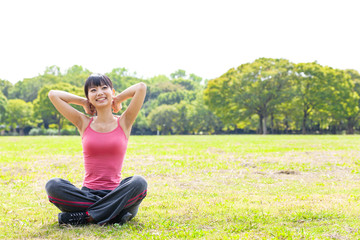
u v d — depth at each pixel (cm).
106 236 351
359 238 341
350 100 4975
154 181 718
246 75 5125
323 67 5188
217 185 671
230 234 356
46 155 1271
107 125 416
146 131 7800
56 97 419
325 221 398
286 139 2452
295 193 586
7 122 6756
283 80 5022
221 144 1862
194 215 433
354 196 538
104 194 403
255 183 694
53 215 446
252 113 5334
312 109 5288
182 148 1571
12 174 826
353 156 1145
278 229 368
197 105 6956
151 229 379
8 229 384
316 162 997
